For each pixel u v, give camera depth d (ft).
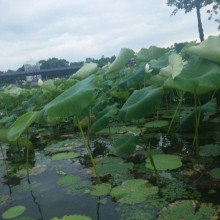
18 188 7.20
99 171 7.48
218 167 6.76
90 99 6.61
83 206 5.72
